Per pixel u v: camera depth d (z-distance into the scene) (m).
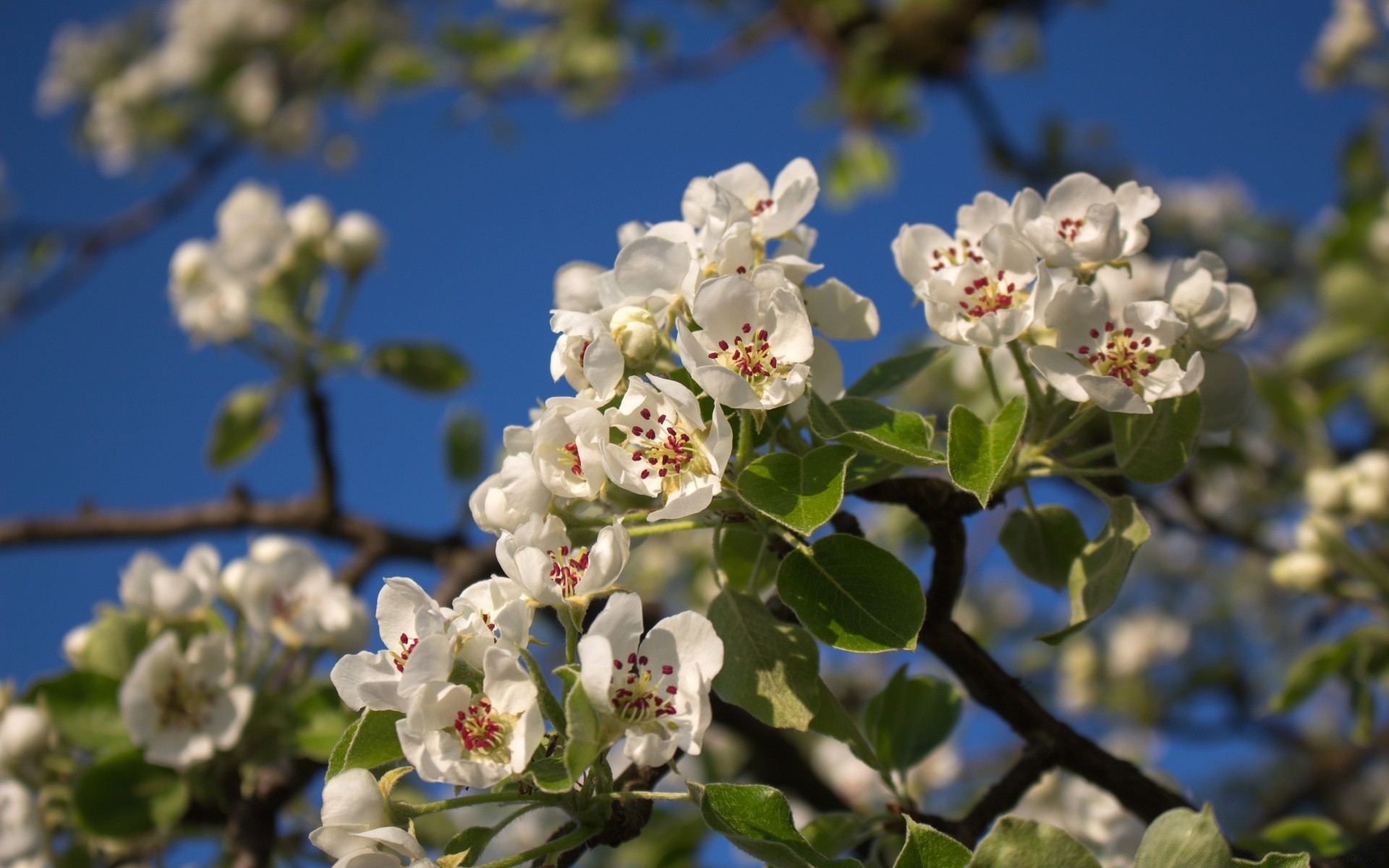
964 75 1.34
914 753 0.58
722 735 0.87
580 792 0.47
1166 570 1.47
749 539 0.55
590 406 0.48
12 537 0.87
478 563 0.81
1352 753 1.12
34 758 0.65
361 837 0.46
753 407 0.47
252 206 0.87
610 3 1.38
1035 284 0.50
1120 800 0.55
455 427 0.86
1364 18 1.24
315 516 0.87
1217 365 0.52
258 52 1.79
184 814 0.64
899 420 0.50
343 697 0.47
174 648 0.63
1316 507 0.76
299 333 0.81
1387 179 1.22
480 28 1.36
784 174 0.51
